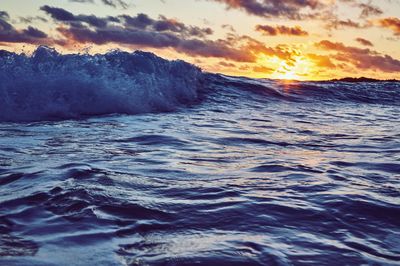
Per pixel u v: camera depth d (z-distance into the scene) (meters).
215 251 1.86
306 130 7.04
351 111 12.07
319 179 3.32
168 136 5.67
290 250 1.89
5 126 6.47
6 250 1.81
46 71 8.93
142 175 3.31
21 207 2.39
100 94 8.86
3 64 8.49
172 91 11.46
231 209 2.46
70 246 1.88
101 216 2.28
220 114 9.47
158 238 2.01
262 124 7.77
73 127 6.47
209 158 4.22
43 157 3.96
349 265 1.76
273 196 2.77
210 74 15.35
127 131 6.11
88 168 3.42
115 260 1.74
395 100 16.86
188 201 2.62
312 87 17.16
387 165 3.99
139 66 11.07
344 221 2.31
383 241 2.06
